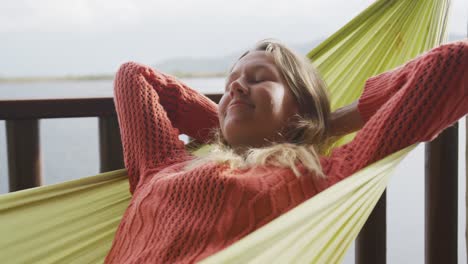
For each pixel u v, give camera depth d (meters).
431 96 0.95
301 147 1.04
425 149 1.39
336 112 1.23
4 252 1.10
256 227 0.93
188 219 0.95
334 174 1.03
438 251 1.39
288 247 0.75
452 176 1.37
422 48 1.25
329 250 0.88
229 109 1.09
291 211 0.76
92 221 1.19
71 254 1.16
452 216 1.38
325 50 1.37
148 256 0.94
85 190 1.18
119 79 1.27
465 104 0.94
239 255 0.67
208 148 1.32
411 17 1.26
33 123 1.37
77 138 3.50
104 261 1.08
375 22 1.32
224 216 0.93
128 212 1.09
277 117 1.09
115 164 1.44
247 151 1.06
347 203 0.85
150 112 1.21
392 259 2.00
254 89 1.08
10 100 1.33
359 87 1.34
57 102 1.36
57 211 1.15
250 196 0.94
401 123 0.97
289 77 1.12
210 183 0.95
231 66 1.19
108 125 1.42
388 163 0.90
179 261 0.91
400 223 2.19
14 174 1.37
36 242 1.13
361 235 1.40
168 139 1.20
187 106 1.32
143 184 1.13
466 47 0.94
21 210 1.12
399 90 1.01
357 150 1.03
